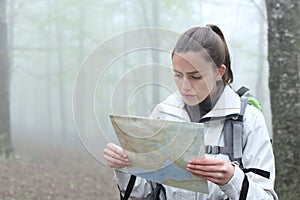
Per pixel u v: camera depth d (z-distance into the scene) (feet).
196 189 7.56
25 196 39.75
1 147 59.06
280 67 19.20
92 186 48.24
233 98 8.07
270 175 7.81
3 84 59.36
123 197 8.88
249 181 7.32
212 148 7.98
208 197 8.20
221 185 7.34
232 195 7.35
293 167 18.72
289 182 18.76
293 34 19.15
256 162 7.86
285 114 19.02
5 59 59.41
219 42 7.66
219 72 7.78
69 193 43.60
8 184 43.32
